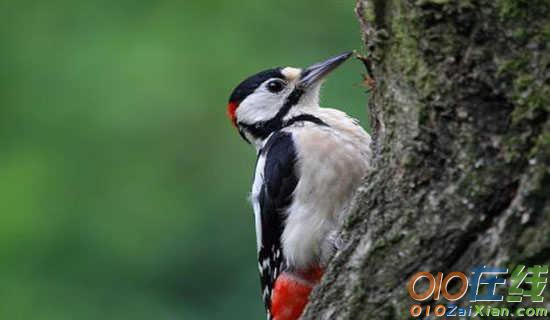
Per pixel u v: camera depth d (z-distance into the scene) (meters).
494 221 5.02
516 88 4.89
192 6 14.82
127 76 13.85
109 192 13.85
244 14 15.00
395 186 5.47
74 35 14.63
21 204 13.74
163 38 14.27
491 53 5.02
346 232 5.74
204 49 14.52
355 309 5.57
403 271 5.38
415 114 5.35
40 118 14.20
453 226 5.16
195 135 13.98
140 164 13.84
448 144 5.21
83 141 13.96
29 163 13.92
